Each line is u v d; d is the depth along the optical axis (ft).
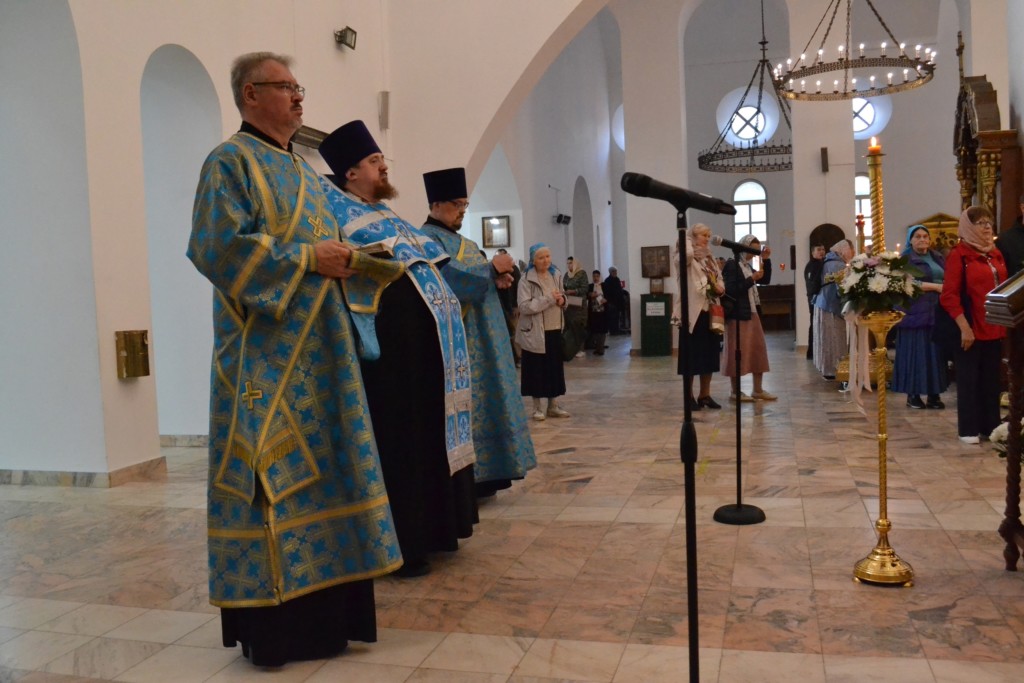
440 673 8.45
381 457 11.15
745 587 10.60
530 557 12.08
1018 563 11.07
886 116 71.10
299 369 8.70
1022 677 7.92
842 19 45.14
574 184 67.41
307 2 27.07
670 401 28.50
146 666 8.85
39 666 8.89
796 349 46.03
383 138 31.19
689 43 77.20
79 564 12.48
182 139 23.22
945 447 18.94
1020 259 20.67
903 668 8.17
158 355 23.82
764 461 18.17
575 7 30.27
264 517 8.46
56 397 18.52
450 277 13.41
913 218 70.79
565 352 26.00
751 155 59.98
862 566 10.70
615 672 8.32
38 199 18.44
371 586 9.05
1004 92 36.83
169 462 21.20
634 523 13.69
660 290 48.29
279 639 8.65
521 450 14.75
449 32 31.24
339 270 8.66
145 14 20.03
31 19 18.08
